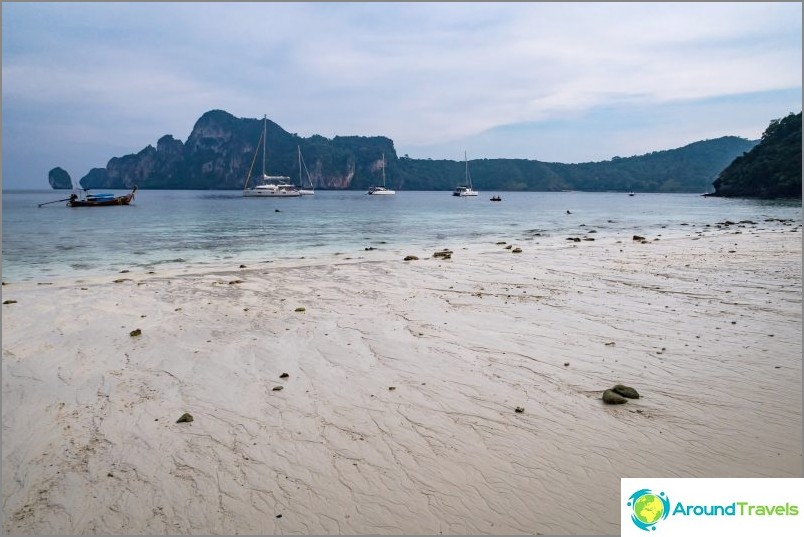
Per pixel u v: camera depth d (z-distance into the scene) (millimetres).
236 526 3912
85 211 52875
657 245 22328
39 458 4801
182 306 10750
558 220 44781
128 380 6660
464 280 13906
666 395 6090
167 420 5551
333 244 24531
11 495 4262
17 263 17422
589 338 8344
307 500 4215
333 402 5996
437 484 4422
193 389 6379
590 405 5867
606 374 6777
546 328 8969
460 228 35625
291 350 7855
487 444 5043
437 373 6883
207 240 25891
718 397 6000
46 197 109438
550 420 5516
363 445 5043
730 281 13008
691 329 8758
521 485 4402
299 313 10172
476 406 5871
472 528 3895
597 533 3848
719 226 33719
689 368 6930
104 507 4117
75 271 15695
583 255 19203
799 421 5391
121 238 26500
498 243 24406
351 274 14992
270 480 4477
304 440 5137
